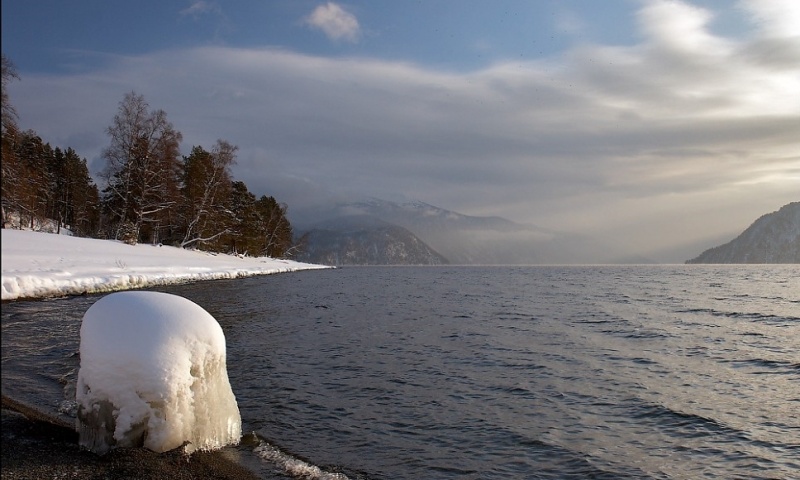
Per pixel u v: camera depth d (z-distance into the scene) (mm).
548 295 40344
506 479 6777
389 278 73375
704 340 18359
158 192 51438
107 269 29953
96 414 6164
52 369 10625
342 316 23859
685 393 11188
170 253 49906
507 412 9602
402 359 14125
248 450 7148
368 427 8562
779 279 74812
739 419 9453
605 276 86125
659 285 56938
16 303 19641
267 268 66250
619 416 9547
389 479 6641
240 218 74938
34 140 55000
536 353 15406
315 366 12914
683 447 8078
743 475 7098
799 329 21391
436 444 7930
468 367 13312
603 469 7184
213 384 6863
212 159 59188
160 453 6090
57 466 5629
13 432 6414
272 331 18469
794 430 8891
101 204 52969
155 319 6488
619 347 16703
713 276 86875
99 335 6348
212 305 25938
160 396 6160
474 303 32500
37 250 31891
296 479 6359
